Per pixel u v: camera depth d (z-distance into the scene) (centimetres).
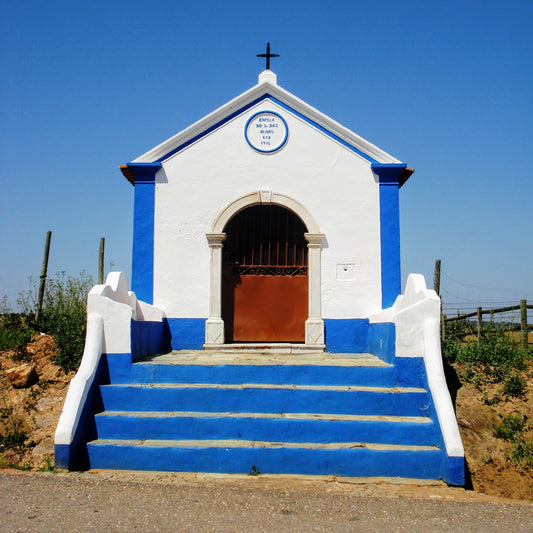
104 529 473
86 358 718
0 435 724
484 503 558
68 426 633
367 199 1005
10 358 906
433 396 677
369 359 855
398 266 992
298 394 704
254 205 1015
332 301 988
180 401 705
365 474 631
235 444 647
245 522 496
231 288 1028
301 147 1013
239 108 1019
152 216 999
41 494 551
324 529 486
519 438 742
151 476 614
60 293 1196
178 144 1012
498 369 895
